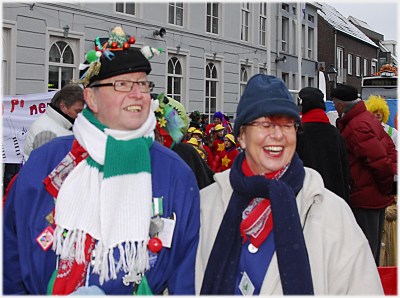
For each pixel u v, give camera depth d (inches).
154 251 80.8
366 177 171.2
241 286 79.8
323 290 76.4
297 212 78.8
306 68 867.4
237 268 80.9
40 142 134.6
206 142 328.8
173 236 83.6
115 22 465.1
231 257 81.1
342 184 157.0
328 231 79.0
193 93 573.9
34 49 400.2
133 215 80.7
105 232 79.4
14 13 382.9
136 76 82.9
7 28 380.5
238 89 652.7
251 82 83.7
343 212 80.7
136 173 82.0
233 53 639.1
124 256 80.5
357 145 167.6
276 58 744.3
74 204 80.4
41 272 80.7
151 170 84.7
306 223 80.4
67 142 86.7
